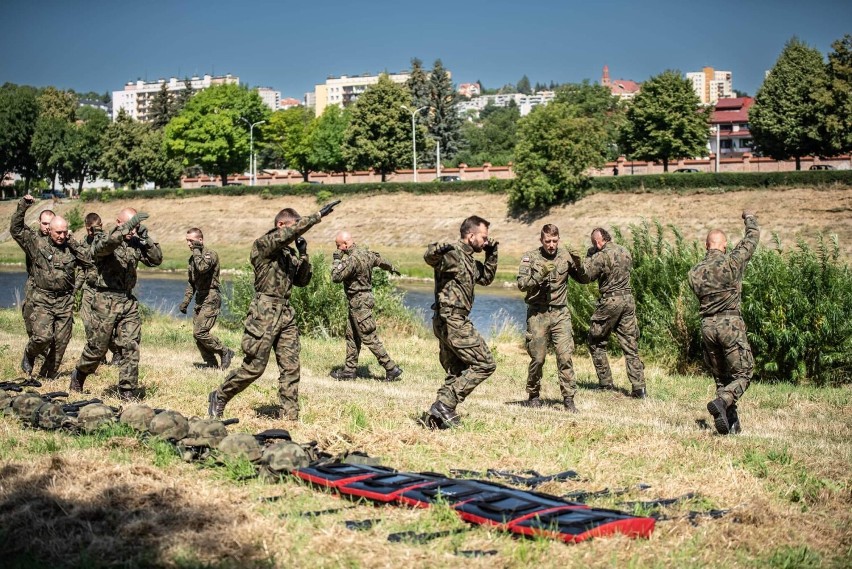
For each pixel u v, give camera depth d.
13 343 16.02
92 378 12.54
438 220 60.66
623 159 74.31
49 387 11.55
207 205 72.50
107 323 10.86
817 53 68.81
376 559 5.36
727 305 10.22
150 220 72.69
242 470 7.14
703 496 7.09
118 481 6.74
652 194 54.62
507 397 12.91
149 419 8.30
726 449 8.78
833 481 7.81
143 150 92.31
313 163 91.56
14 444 7.95
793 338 14.59
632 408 11.93
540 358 11.79
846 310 14.56
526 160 57.16
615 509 6.49
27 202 11.93
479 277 9.67
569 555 5.48
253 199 71.25
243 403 10.86
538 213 57.56
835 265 15.34
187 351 16.72
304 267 9.78
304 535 5.76
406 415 10.09
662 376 15.46
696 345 16.47
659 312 16.86
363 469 7.15
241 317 20.91
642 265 17.55
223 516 6.05
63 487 6.56
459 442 8.63
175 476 7.04
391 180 82.50
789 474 7.93
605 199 56.09
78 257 12.23
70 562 5.32
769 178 50.84
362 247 14.16
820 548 6.14
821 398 13.08
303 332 20.17
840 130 62.56
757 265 15.43
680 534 6.10
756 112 69.50
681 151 72.12
